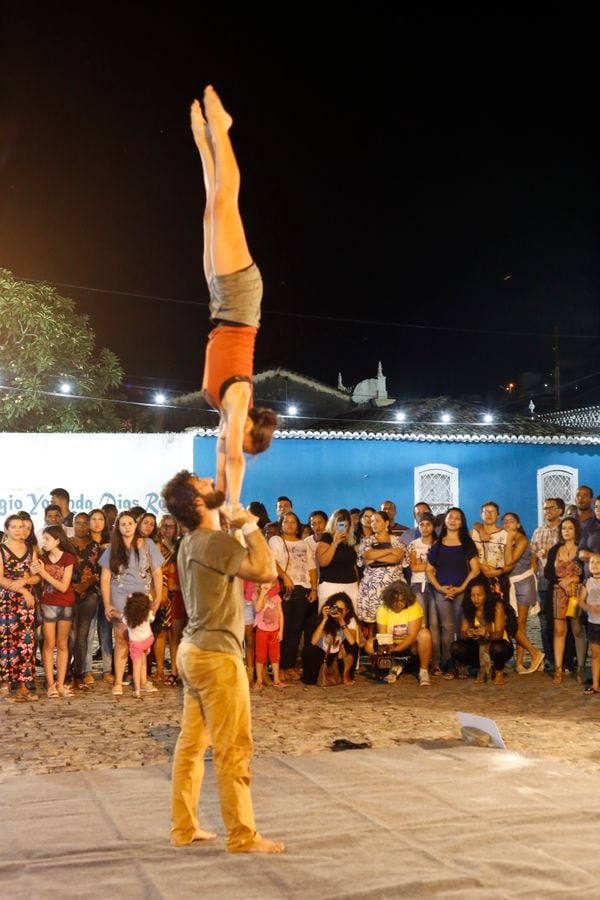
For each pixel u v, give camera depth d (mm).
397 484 17906
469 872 4434
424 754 6883
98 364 19688
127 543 9492
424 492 18016
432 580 10633
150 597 9570
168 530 10734
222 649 4680
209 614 4691
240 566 4625
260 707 8883
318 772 6336
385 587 10430
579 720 8273
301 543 10664
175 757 4902
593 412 29234
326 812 5398
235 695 4676
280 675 10258
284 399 30469
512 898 4133
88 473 15703
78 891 4262
